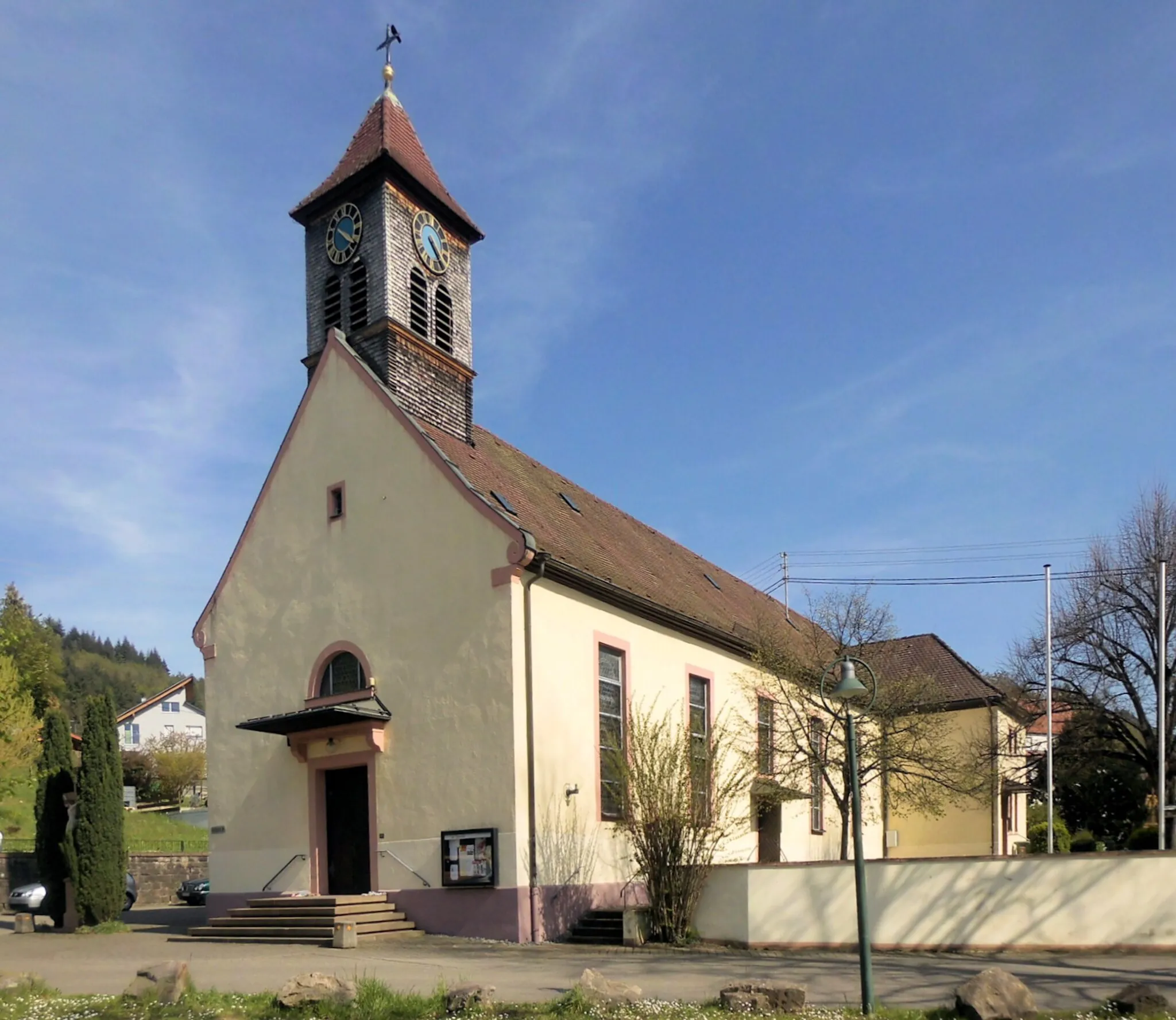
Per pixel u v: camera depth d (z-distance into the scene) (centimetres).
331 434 2159
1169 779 3097
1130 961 1393
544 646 1891
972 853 3428
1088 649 3228
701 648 2475
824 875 1620
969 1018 980
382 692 1956
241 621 2212
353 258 2280
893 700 2458
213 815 2158
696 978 1305
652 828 1733
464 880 1775
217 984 1258
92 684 12381
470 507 1912
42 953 1661
